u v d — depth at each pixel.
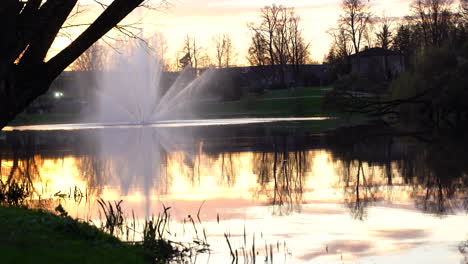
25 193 17.41
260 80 113.56
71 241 8.13
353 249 10.76
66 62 7.28
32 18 6.83
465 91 42.00
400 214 14.09
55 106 80.38
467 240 11.38
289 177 20.98
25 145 36.41
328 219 13.56
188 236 11.62
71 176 21.84
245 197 16.89
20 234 7.80
